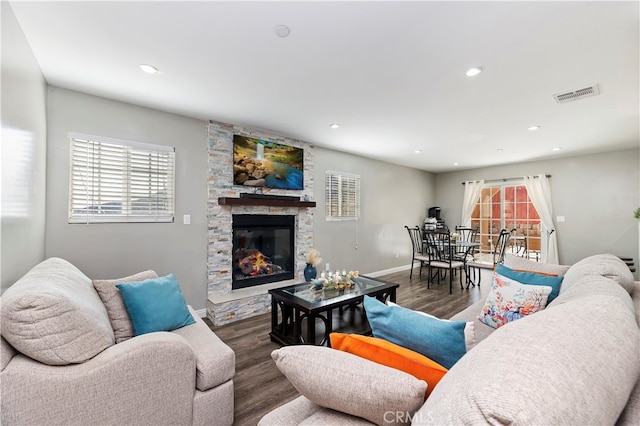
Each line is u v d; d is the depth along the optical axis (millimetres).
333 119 3396
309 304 2490
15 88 1671
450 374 686
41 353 1121
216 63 2160
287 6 1570
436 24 1719
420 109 3059
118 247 2877
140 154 3004
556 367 568
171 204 3197
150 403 1315
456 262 4844
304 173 4430
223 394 1573
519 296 1978
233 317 3299
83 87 2562
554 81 2422
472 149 4828
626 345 700
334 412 914
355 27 1748
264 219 4043
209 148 3443
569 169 5363
